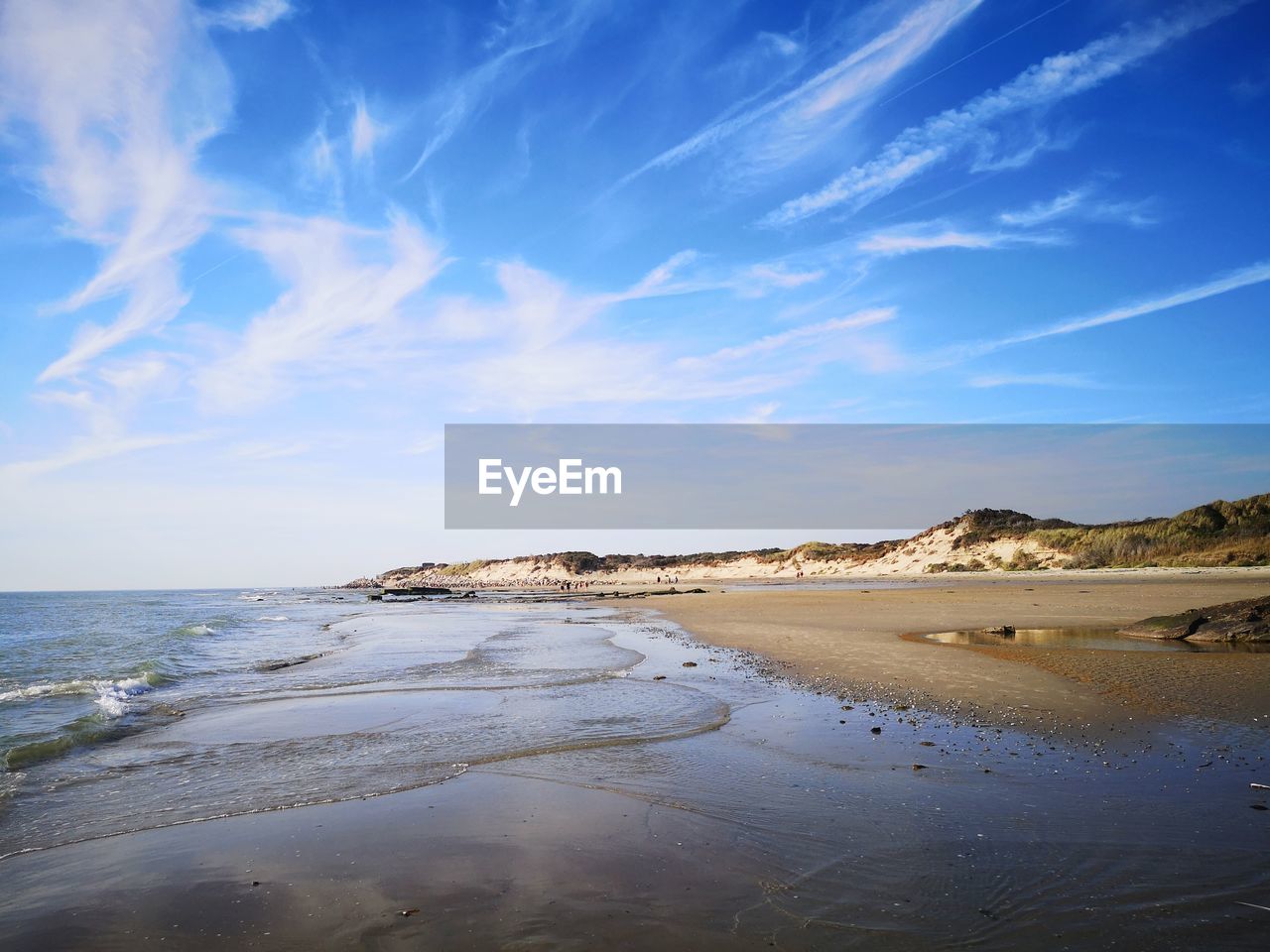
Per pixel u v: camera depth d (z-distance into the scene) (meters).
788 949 4.26
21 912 4.95
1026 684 12.20
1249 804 6.46
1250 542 55.94
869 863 5.46
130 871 5.62
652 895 5.00
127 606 65.25
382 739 9.68
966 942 4.30
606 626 29.30
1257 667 12.98
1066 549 69.94
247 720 11.02
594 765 8.29
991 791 7.00
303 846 6.06
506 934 4.49
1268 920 4.49
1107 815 6.29
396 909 4.88
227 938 4.54
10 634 30.23
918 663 14.92
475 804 7.01
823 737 9.30
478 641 23.73
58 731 10.32
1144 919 4.53
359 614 46.41
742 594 53.59
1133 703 10.48
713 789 7.29
